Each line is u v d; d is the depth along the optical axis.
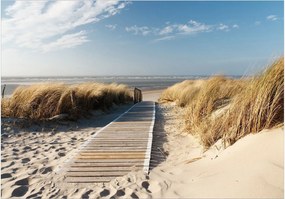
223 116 5.61
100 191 4.04
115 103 17.09
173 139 6.99
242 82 7.62
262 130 4.23
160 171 4.73
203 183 3.82
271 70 4.51
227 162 4.11
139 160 5.32
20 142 7.06
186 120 7.84
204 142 5.50
